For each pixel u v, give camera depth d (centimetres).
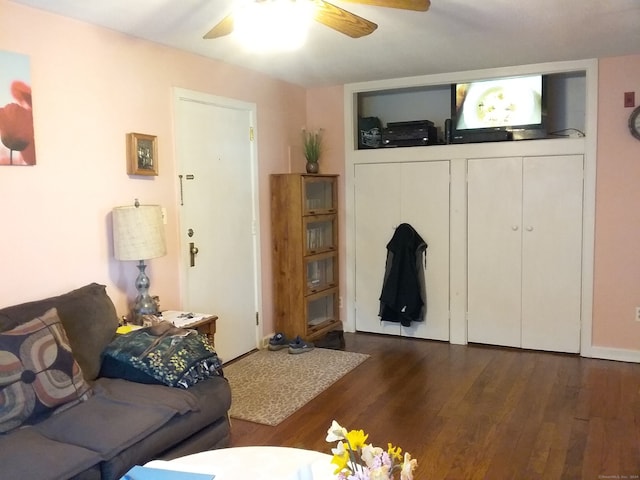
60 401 226
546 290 440
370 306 509
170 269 364
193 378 257
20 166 269
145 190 344
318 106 516
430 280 480
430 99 511
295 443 289
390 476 125
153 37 338
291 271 466
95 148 309
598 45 372
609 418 312
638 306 412
